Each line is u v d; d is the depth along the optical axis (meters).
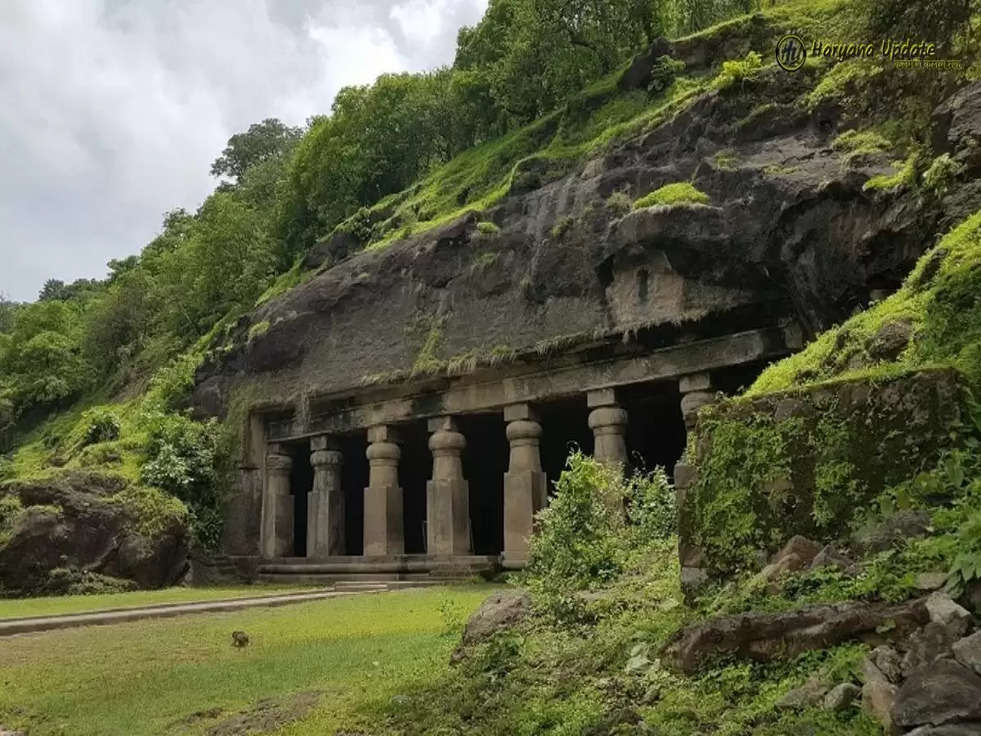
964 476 7.52
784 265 20.50
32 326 58.66
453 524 27.77
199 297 46.66
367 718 8.48
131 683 11.09
